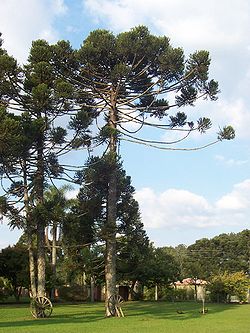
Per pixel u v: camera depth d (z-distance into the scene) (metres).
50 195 35.31
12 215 23.62
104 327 19.42
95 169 25.33
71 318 24.14
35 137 23.20
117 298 25.97
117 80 26.08
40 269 25.50
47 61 25.75
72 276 42.56
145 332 17.61
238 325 20.70
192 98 27.25
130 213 29.58
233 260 86.25
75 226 26.06
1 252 41.31
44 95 23.42
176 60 25.17
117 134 25.47
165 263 51.66
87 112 25.36
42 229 25.67
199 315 26.66
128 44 25.11
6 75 23.92
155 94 27.22
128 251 35.06
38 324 20.64
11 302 40.59
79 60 25.94
